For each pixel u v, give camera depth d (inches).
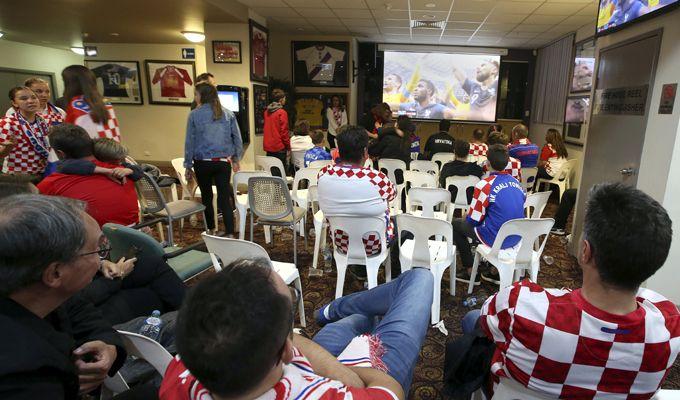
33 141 118.5
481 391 49.8
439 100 357.1
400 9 227.8
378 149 183.5
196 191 164.7
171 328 58.1
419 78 354.6
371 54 361.4
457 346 47.4
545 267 131.2
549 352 35.8
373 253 96.0
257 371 21.0
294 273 88.7
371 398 25.3
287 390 23.1
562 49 297.6
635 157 107.8
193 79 317.7
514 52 357.4
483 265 122.6
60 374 32.6
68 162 81.8
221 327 20.1
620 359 34.3
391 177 171.0
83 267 33.9
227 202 144.4
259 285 21.8
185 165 141.1
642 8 102.1
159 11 202.7
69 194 80.3
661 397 37.3
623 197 33.7
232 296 20.9
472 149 207.3
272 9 235.1
